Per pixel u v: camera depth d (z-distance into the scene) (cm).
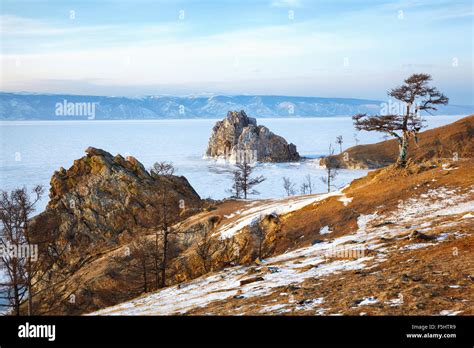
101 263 6012
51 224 6334
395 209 4472
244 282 2595
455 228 2805
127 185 8238
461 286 1627
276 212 5697
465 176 4812
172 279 5116
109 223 7756
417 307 1473
